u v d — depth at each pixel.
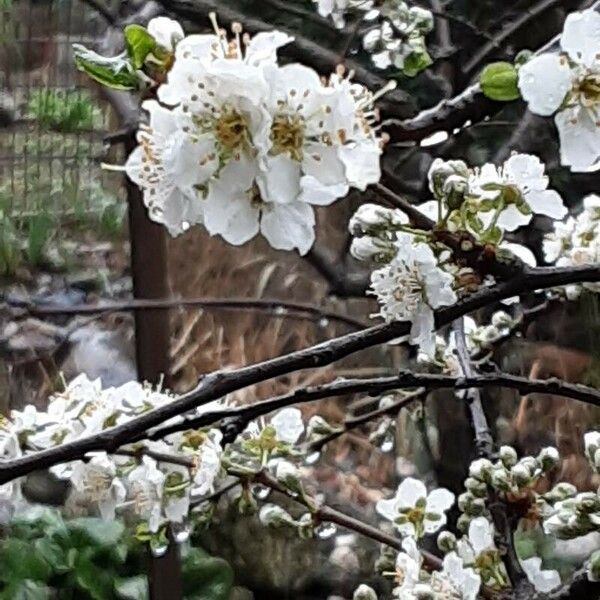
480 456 0.49
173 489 0.43
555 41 0.36
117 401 0.43
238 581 1.23
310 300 1.38
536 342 1.17
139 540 0.44
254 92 0.30
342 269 0.95
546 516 0.43
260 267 1.39
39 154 1.06
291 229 0.32
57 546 1.17
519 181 0.36
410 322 0.35
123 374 1.19
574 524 0.40
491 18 0.86
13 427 0.42
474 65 0.75
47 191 1.10
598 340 1.15
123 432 0.35
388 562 0.46
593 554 0.40
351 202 1.01
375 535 0.46
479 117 0.37
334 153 0.31
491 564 0.43
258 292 1.38
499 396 1.16
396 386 0.39
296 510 0.81
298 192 0.31
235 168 0.31
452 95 0.78
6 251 1.11
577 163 0.34
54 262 1.13
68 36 1.00
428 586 0.41
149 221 0.77
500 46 0.74
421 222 0.35
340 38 0.75
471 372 0.48
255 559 1.22
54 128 1.04
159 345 0.79
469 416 0.56
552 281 0.35
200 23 0.62
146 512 0.43
